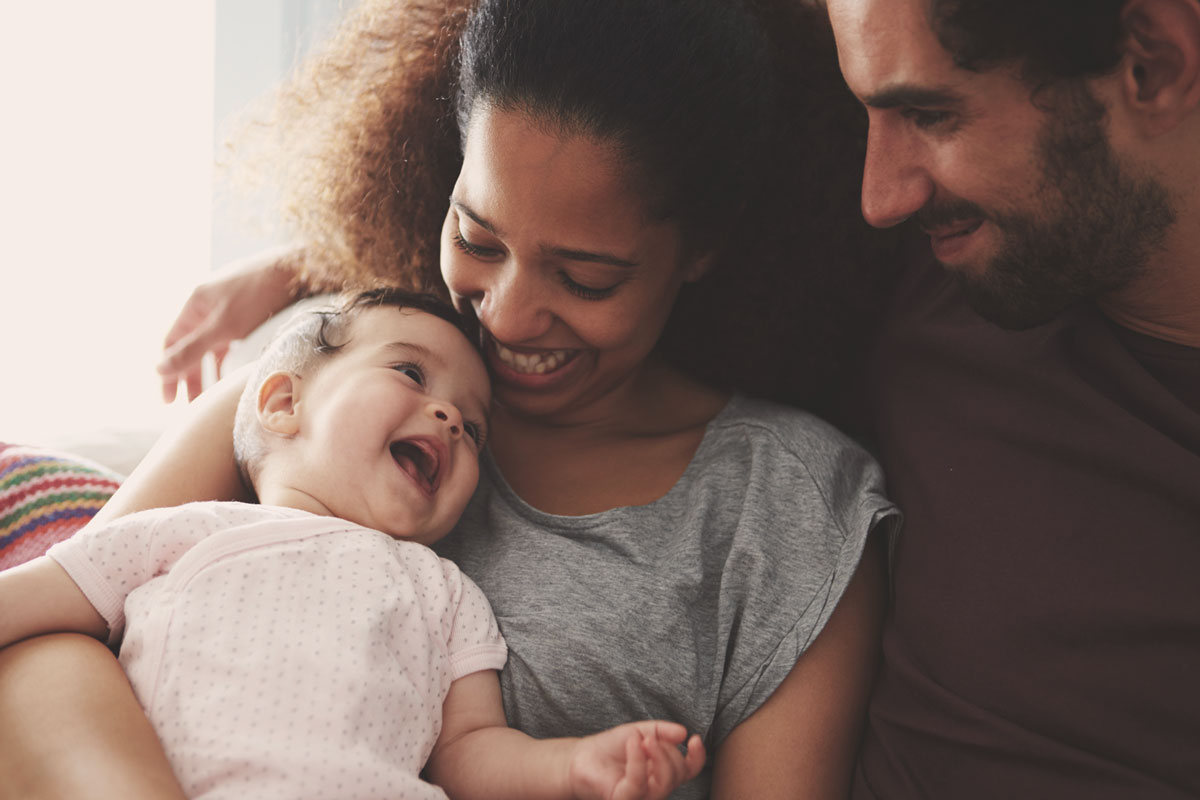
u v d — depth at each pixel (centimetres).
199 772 89
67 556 98
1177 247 91
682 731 88
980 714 96
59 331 212
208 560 98
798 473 111
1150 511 94
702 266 116
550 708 102
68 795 81
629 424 123
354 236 140
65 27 205
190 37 209
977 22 82
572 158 96
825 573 106
